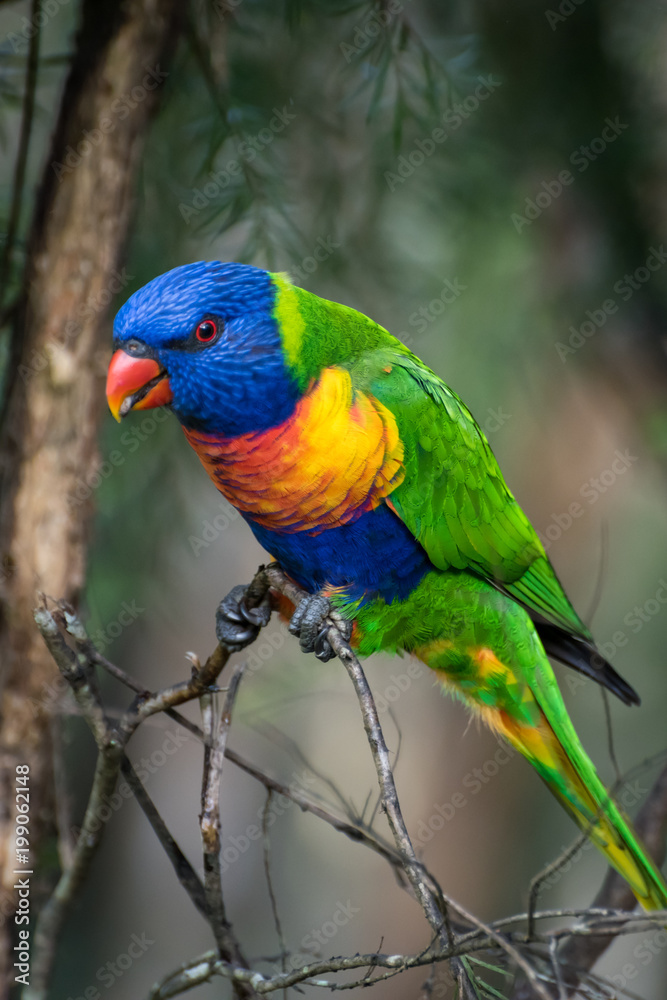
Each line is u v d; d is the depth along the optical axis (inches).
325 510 228.5
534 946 214.8
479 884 563.8
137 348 219.1
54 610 183.2
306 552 238.2
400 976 516.4
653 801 247.1
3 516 227.6
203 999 526.6
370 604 244.4
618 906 247.0
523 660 263.9
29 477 225.9
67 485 227.3
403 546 241.3
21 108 269.0
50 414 225.0
